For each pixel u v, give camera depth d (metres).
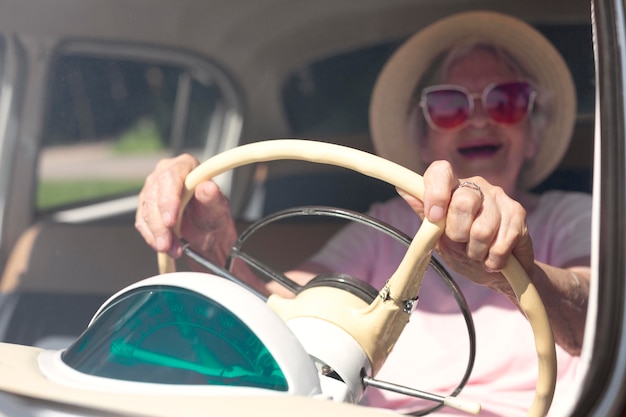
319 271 2.31
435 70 2.27
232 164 1.43
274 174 2.72
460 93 2.22
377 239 2.31
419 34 2.28
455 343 2.02
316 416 0.94
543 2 2.35
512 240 1.22
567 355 1.87
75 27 2.67
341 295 1.25
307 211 1.41
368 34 2.63
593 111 2.36
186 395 1.00
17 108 2.72
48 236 2.73
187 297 1.07
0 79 2.71
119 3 2.63
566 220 2.16
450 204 1.22
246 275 1.98
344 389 1.17
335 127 2.77
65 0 2.61
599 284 1.12
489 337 2.00
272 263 2.56
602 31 1.25
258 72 2.77
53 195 2.80
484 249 1.23
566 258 2.08
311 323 1.22
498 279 1.33
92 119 2.79
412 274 1.22
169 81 2.81
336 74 2.71
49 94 2.74
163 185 1.54
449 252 1.32
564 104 2.25
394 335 1.25
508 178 2.24
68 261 2.70
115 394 0.97
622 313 1.10
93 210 2.82
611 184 1.16
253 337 1.05
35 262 2.69
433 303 2.09
